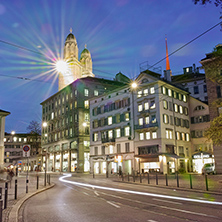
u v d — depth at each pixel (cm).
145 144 4312
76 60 9069
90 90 6250
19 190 1752
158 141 4106
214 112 3434
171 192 1555
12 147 10062
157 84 4262
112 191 1655
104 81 6469
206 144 4650
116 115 4969
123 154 4659
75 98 6194
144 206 1023
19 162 5631
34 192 1600
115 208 991
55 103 7356
